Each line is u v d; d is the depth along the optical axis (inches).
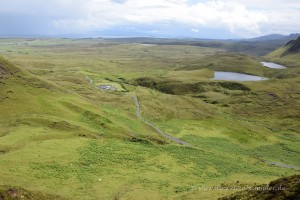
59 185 2065.7
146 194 2021.4
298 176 1434.5
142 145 3474.4
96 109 4434.1
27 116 3511.3
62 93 4699.8
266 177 2652.6
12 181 1955.0
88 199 1879.9
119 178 2354.8
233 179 2468.0
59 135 3228.3
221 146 4047.7
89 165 2576.3
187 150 3484.3
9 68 4618.6
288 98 7554.1
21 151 2613.2
